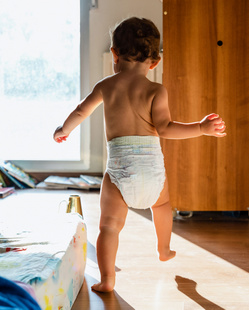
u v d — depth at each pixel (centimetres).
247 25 207
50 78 340
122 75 132
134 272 136
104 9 333
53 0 336
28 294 74
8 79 338
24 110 341
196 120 207
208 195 211
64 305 100
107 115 130
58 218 138
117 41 133
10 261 94
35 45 338
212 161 210
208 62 206
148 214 228
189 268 140
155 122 126
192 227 200
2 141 341
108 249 119
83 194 288
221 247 165
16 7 335
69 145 342
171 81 206
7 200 263
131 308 109
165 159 209
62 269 99
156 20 330
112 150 127
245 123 210
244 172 212
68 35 338
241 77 208
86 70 338
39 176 339
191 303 112
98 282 127
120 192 123
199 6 204
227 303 112
